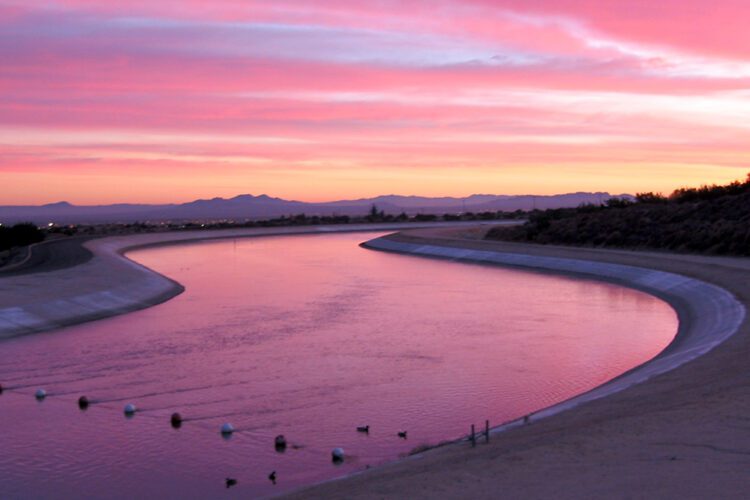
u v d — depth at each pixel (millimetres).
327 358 30375
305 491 14055
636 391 19875
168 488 17281
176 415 22250
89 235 113438
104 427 21766
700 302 42688
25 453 19734
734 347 24953
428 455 15852
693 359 24297
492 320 39875
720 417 14180
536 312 42844
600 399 19672
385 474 14039
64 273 54969
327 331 36719
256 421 22125
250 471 18234
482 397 24344
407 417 22266
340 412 22875
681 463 11492
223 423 22000
